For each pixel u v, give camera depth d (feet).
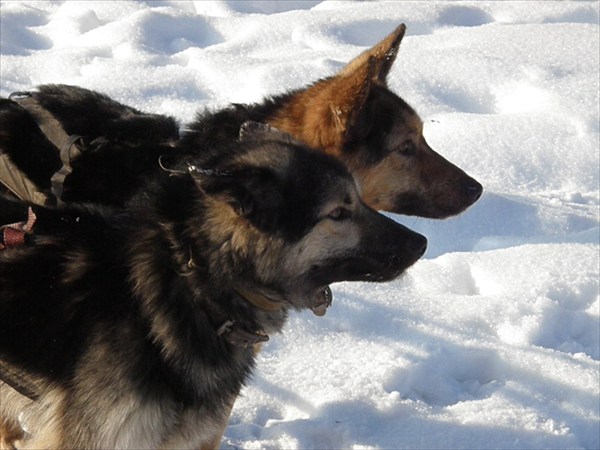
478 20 40.52
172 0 42.11
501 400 20.52
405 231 15.69
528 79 34.04
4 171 17.88
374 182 20.10
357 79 18.74
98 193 17.58
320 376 21.04
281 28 38.22
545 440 19.22
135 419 14.90
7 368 15.11
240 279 14.84
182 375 15.07
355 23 38.78
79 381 14.78
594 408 20.31
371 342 22.33
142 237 14.96
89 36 37.27
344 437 19.33
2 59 34.32
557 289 24.43
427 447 19.08
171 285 14.84
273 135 15.93
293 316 22.74
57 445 15.14
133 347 14.71
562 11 40.73
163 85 33.04
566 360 21.74
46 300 15.05
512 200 28.17
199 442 16.29
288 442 19.19
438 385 21.07
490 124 31.58
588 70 34.65
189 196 14.88
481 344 22.17
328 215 15.01
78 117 18.44
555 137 31.27
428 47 36.88
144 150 17.83
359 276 15.65
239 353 15.88
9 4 40.34
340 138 18.99
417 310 23.48
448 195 20.70
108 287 14.92
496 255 25.77
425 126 31.78
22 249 15.33
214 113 19.19
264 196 14.38
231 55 35.35
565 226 27.58
